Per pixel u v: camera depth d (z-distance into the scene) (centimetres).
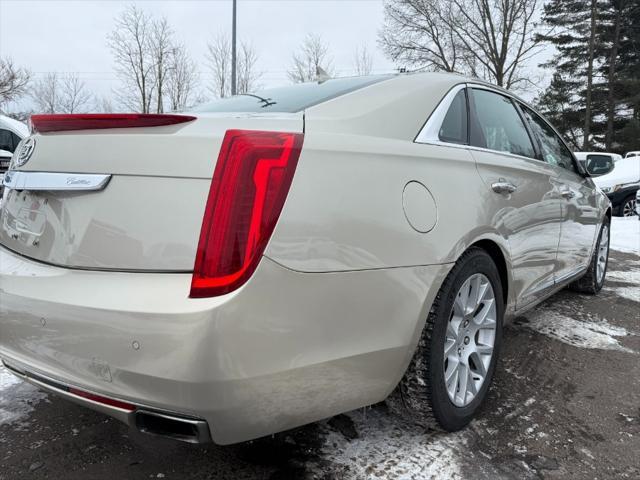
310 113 195
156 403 145
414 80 237
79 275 158
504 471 190
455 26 2772
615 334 348
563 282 344
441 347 198
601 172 396
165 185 150
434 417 201
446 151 213
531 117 323
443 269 191
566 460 198
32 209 179
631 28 3909
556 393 257
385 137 194
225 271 141
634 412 239
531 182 268
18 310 167
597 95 3934
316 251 154
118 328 145
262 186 146
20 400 240
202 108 242
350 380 169
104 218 156
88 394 158
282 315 148
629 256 673
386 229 173
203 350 138
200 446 204
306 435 211
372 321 170
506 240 237
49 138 173
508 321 270
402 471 188
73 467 190
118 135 159
